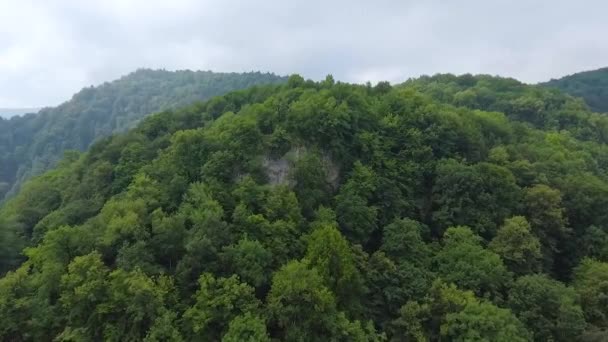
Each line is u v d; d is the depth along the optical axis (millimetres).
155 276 53812
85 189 77125
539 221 68000
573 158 89375
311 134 73750
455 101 140875
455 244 62531
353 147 75812
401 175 74312
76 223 69688
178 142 72062
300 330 48406
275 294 50344
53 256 56188
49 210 82375
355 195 67312
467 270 57688
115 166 80250
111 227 57438
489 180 71688
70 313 50031
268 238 58500
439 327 52594
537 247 62281
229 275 54719
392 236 63000
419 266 60188
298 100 81375
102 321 50156
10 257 66688
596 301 56094
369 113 80500
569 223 72250
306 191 68438
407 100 87312
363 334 49500
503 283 57438
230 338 46000
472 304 50688
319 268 53094
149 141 87000
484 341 47438
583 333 51594
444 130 80125
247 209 62156
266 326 49562
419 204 73438
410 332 51375
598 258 67062
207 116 93375
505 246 62281
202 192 63062
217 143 71875
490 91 149125
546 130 123375
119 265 53625
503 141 92312
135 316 48844
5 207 90188
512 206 70625
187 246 54188
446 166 72625
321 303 48469
